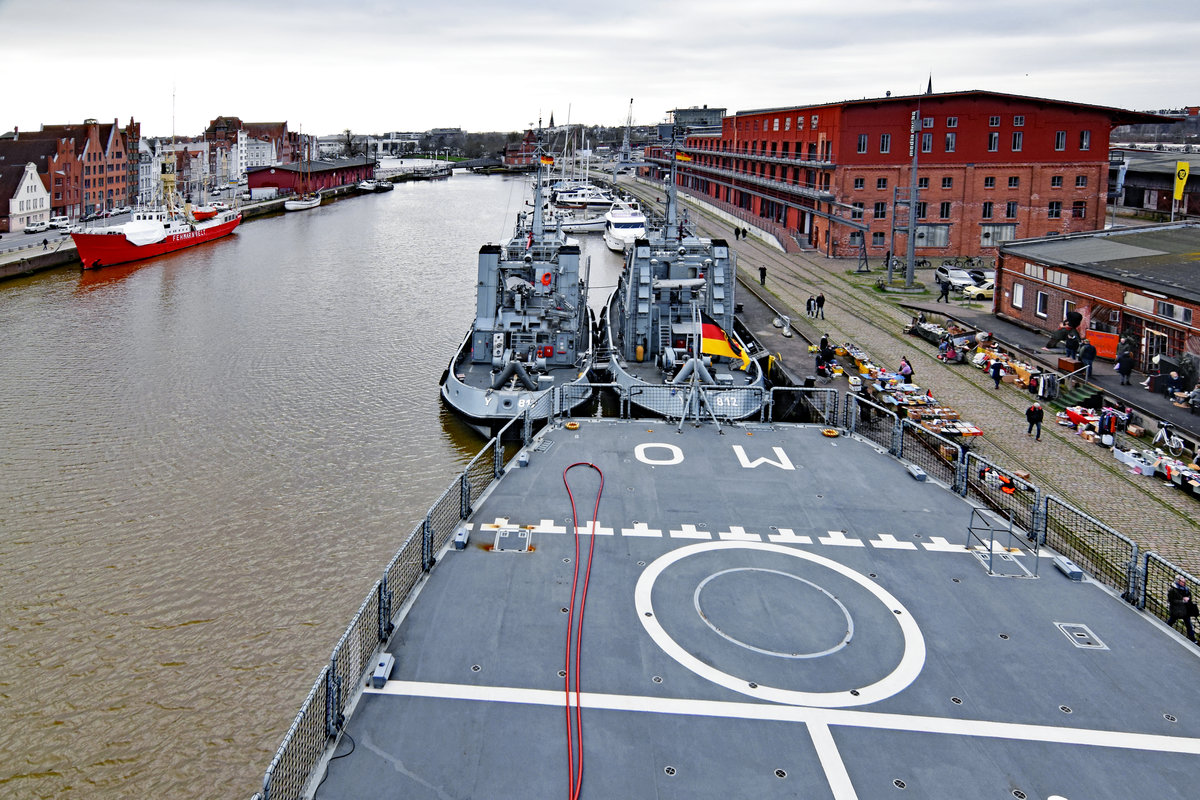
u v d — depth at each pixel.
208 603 21.30
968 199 72.81
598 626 12.63
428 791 9.36
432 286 67.25
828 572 14.41
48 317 54.88
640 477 18.80
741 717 10.61
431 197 168.12
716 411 29.88
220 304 59.56
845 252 74.06
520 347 36.16
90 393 38.22
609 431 22.16
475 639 12.26
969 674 11.49
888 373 36.06
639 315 36.12
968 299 55.16
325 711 10.05
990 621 12.84
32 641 19.59
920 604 13.34
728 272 36.25
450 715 10.59
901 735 10.29
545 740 10.17
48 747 16.36
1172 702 10.91
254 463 30.36
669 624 12.70
